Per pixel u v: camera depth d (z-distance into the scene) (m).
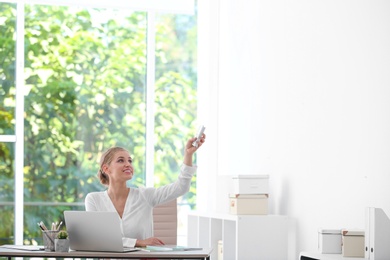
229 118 7.83
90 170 8.44
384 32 4.83
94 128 8.48
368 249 4.17
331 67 5.53
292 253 6.10
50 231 4.07
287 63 6.34
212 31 8.29
